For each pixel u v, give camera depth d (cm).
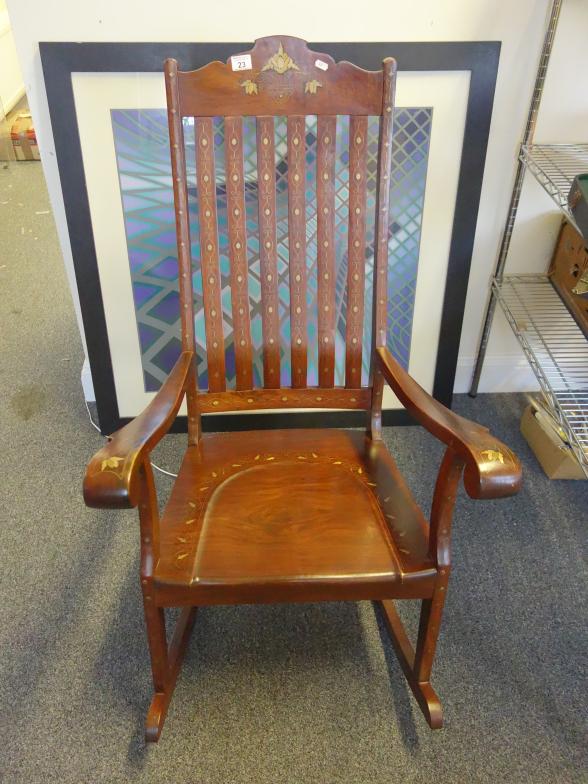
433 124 155
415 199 163
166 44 140
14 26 139
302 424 192
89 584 143
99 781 107
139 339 176
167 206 159
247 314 121
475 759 111
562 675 125
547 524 160
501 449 87
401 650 123
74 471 175
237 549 99
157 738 110
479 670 125
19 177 376
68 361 223
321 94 111
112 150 152
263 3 140
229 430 192
